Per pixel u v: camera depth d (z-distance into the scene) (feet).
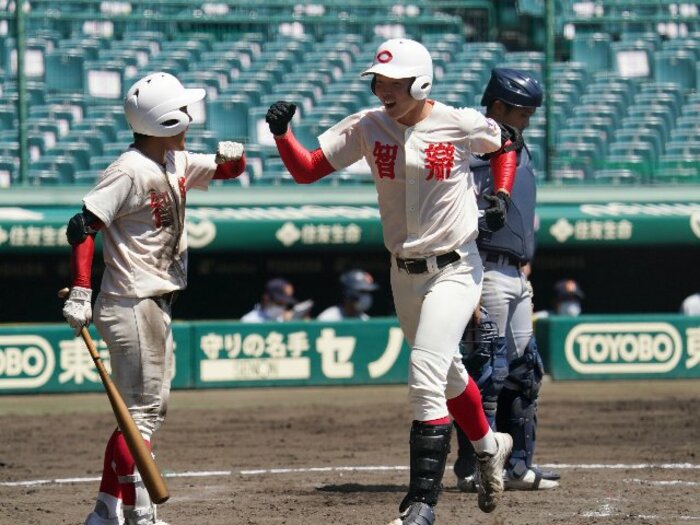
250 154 191.42
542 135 198.39
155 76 60.03
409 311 64.85
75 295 58.13
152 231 59.72
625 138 198.80
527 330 83.05
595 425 121.70
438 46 213.66
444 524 69.10
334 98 202.49
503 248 80.28
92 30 207.51
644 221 177.37
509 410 82.64
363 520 71.15
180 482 89.35
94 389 150.00
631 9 217.56
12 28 201.46
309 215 174.19
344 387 155.74
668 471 91.81
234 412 134.92
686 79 209.97
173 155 61.21
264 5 214.48
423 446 61.26
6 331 148.05
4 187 172.24
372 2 215.72
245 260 191.62
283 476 91.97
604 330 158.81
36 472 96.68
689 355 159.63
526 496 79.92
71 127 193.67
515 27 218.59
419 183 62.03
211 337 153.79
